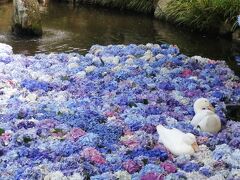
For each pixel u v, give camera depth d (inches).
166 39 279.4
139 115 153.4
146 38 280.4
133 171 119.4
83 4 383.6
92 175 117.3
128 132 141.6
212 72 201.9
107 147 131.1
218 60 226.7
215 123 144.1
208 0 301.0
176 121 149.8
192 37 286.0
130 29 302.0
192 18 301.3
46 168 117.6
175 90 180.4
